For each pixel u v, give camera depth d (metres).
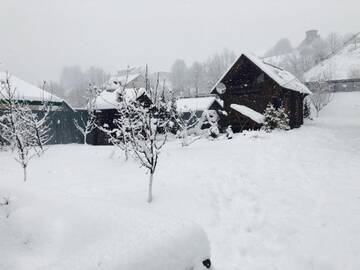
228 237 5.68
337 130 22.89
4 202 3.28
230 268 4.67
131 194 7.93
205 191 7.99
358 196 7.03
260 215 6.45
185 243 2.78
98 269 2.22
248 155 12.73
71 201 3.31
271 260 4.86
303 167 10.17
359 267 4.43
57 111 21.09
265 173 9.52
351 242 5.06
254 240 5.49
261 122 23.42
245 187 8.17
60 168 11.55
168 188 8.27
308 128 25.12
